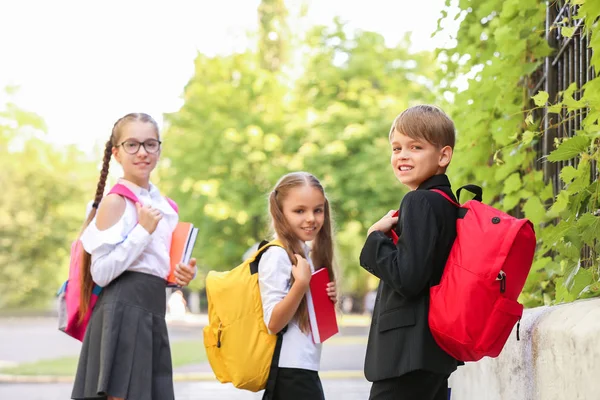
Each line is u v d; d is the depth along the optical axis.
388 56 26.31
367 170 24.22
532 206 4.51
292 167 24.64
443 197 3.14
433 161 3.29
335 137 24.91
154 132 4.66
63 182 44.31
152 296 4.44
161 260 4.49
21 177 43.56
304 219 4.02
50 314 46.88
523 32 5.04
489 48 6.20
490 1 6.15
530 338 3.44
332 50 26.86
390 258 3.08
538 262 4.41
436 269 3.10
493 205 5.81
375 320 3.26
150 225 4.38
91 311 4.46
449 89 7.07
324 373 14.03
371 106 25.39
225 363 3.98
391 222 3.31
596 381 2.64
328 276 4.09
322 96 26.36
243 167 25.59
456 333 2.96
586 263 4.06
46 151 43.53
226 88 27.20
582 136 3.43
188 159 26.27
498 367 4.09
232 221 27.42
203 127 26.52
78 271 4.54
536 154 5.45
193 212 26.23
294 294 3.82
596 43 3.30
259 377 3.92
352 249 29.69
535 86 5.45
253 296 3.95
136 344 4.34
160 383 4.44
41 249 44.94
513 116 5.12
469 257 2.98
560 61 4.85
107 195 4.47
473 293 2.94
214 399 10.86
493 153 5.61
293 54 30.98
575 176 3.50
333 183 24.19
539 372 3.28
